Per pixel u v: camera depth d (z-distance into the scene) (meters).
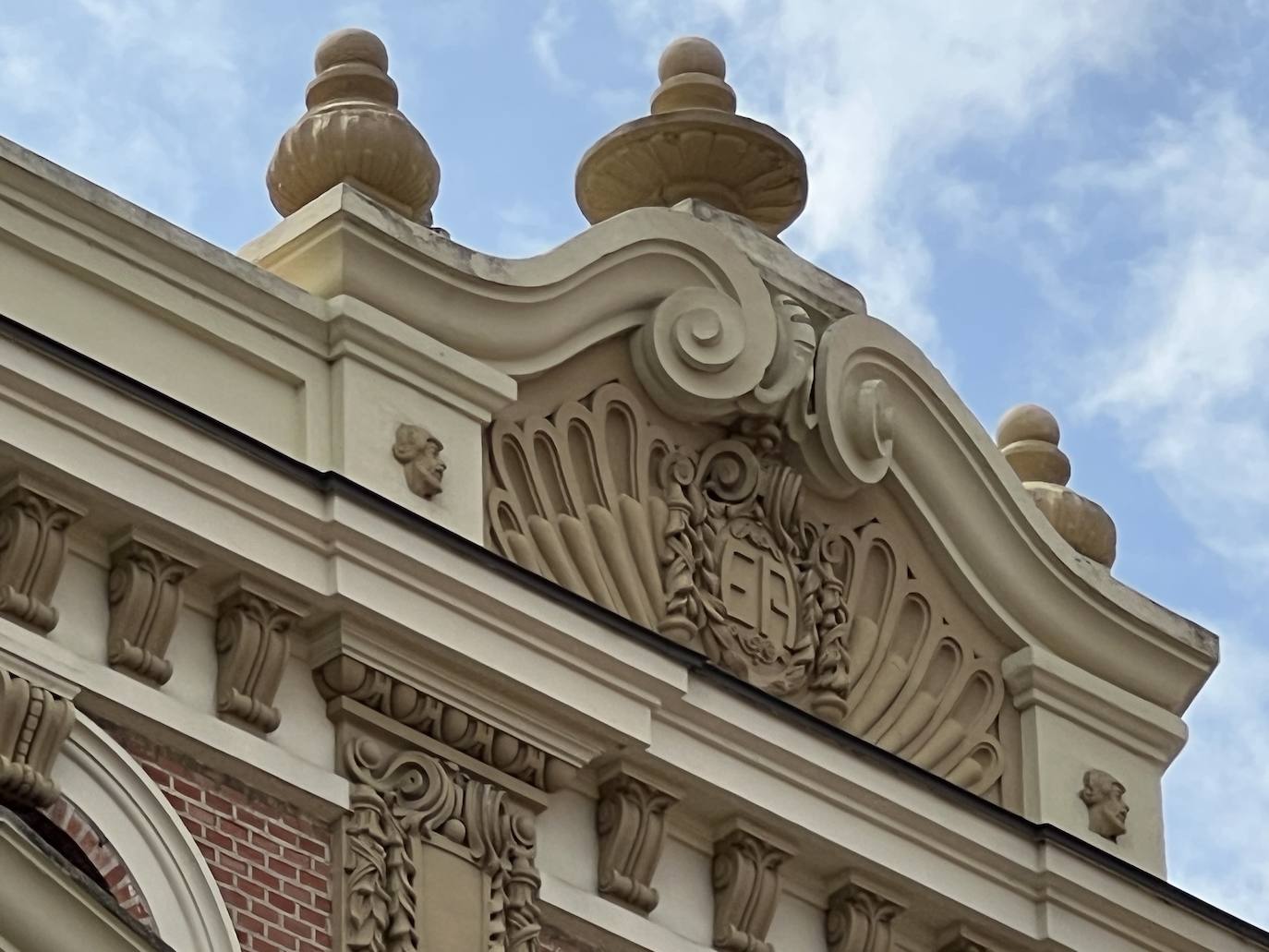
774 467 20.31
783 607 20.09
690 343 19.98
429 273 19.14
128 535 17.83
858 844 19.64
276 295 18.75
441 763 18.44
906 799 19.83
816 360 20.44
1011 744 20.78
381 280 19.05
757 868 19.33
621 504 19.70
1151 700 21.34
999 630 20.92
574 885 18.78
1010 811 20.36
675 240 20.06
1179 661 21.41
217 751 17.78
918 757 20.34
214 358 18.56
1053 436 22.16
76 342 18.17
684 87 21.22
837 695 20.06
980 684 20.81
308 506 18.23
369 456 18.70
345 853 17.98
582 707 18.78
